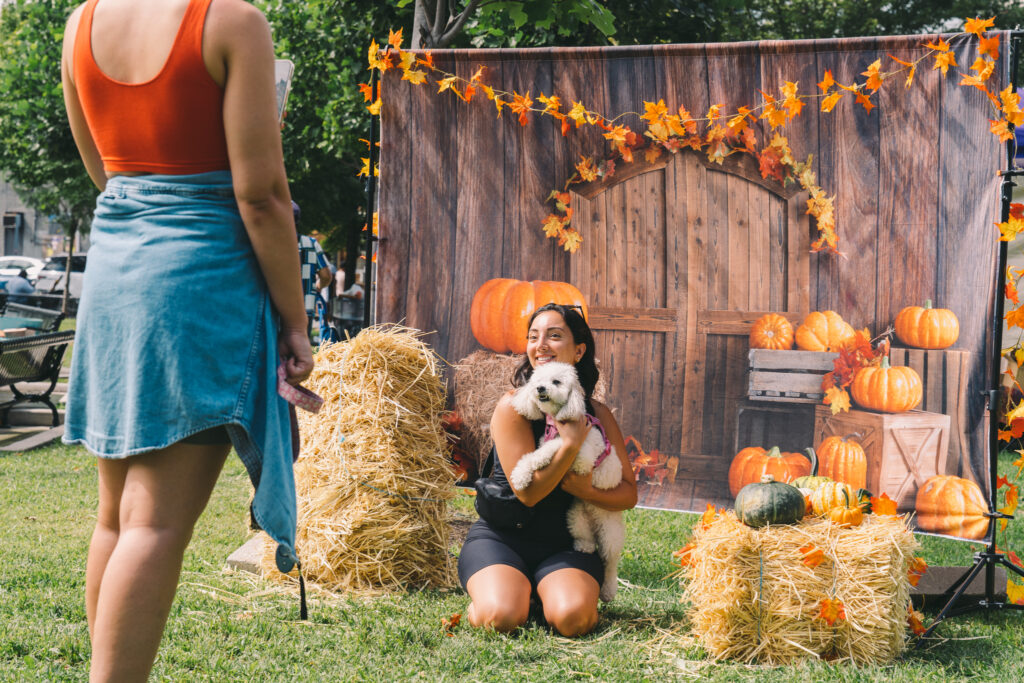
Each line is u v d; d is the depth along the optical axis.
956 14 14.13
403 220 4.20
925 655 3.12
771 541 3.01
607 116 4.01
